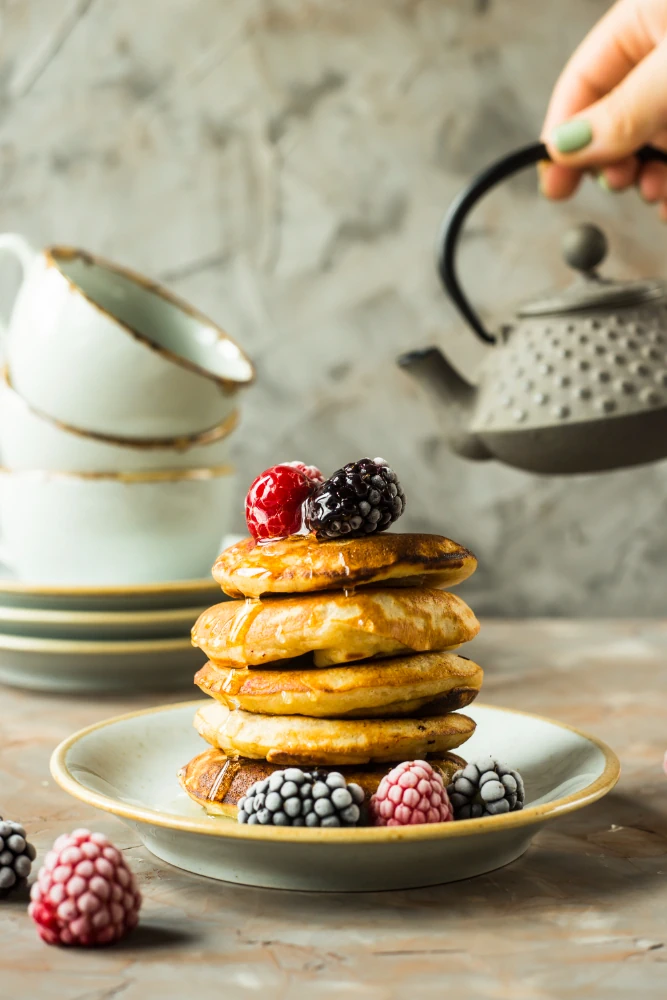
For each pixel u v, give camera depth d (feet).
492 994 1.90
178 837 2.09
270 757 2.18
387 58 3.99
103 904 1.97
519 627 3.66
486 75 3.99
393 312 4.07
